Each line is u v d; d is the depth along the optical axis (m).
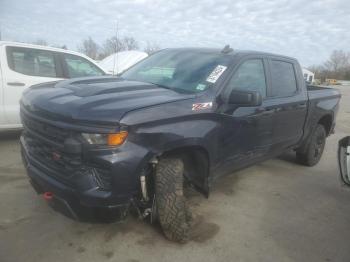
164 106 3.02
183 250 3.18
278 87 4.68
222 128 3.57
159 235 3.37
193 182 3.63
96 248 3.11
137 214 3.44
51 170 2.90
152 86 3.56
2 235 3.20
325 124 6.36
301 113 5.16
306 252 3.36
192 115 3.22
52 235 3.26
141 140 2.80
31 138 3.17
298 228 3.83
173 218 3.11
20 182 4.41
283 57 4.98
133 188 2.81
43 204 3.83
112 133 2.66
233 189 4.76
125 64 10.39
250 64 4.17
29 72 6.20
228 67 3.81
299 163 6.17
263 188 4.91
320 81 75.19
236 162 3.98
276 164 6.13
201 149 3.37
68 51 6.86
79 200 2.72
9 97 5.95
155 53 4.79
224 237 3.48
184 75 3.80
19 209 3.70
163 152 3.00
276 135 4.64
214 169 3.61
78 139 2.68
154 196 3.14
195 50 4.35
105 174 2.70
